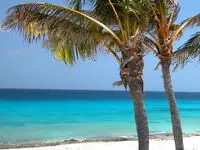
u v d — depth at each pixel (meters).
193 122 42.12
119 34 11.22
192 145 21.92
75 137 27.39
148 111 59.81
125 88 10.72
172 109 12.76
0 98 100.69
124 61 10.66
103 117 46.06
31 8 10.14
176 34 12.66
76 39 10.60
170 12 12.84
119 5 10.57
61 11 10.18
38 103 76.00
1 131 30.81
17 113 50.06
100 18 10.99
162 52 12.60
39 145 21.97
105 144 22.12
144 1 11.24
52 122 39.25
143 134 10.67
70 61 12.44
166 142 23.11
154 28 12.77
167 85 12.68
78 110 57.88
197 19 12.60
